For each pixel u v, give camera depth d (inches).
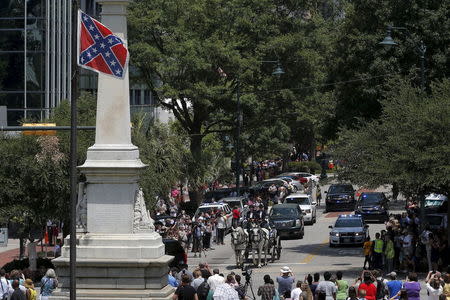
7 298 2632.9
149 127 5615.2
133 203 2477.9
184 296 2409.0
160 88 6230.3
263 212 5610.2
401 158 3673.7
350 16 5413.4
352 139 3986.2
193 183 6407.5
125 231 2470.5
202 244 4869.6
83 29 2285.9
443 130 3690.9
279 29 6870.1
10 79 6289.4
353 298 2461.9
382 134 3946.9
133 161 2484.0
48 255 4355.3
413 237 3816.4
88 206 2475.4
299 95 6855.3
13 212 3742.6
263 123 6939.0
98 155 2475.4
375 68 5187.0
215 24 6471.5
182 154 5944.9
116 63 2357.3
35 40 6294.3
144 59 6156.5
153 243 2459.4
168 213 5905.5
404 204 6678.2
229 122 6697.8
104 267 2429.9
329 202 6525.6
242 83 6530.5
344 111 5511.8
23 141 3794.3
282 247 4872.0
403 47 5152.6
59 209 3804.1
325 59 5836.6
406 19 5206.7
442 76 5103.3
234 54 6220.5
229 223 5511.8
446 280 2610.7
